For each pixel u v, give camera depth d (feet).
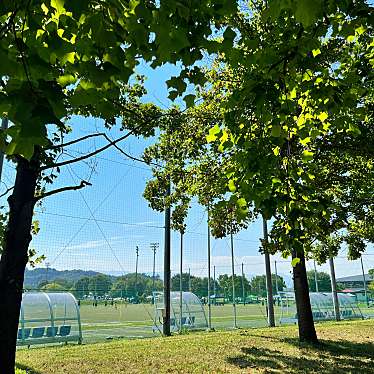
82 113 23.61
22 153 8.46
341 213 39.93
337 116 19.19
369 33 22.66
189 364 38.11
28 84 7.76
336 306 98.78
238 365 37.47
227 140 18.49
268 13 11.61
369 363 38.06
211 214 36.65
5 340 18.47
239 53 14.64
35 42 9.10
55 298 66.44
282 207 18.67
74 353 45.27
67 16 9.77
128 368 36.70
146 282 194.70
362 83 21.70
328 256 60.13
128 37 10.96
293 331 64.69
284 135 17.57
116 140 19.79
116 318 124.47
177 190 52.95
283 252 21.33
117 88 10.70
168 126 36.86
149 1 11.33
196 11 12.22
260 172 18.06
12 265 19.16
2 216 24.93
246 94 15.16
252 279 245.86
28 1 8.81
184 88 13.79
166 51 11.09
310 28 14.71
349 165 41.19
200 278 206.90
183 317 84.69
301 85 17.01
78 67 9.69
